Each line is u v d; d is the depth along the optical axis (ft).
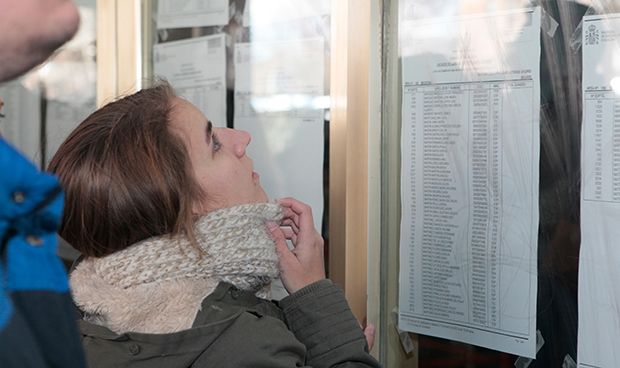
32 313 1.39
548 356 3.52
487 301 3.72
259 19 4.37
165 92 3.26
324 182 4.11
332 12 3.94
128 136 2.94
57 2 1.59
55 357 1.44
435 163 3.85
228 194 3.14
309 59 4.13
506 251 3.63
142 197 2.84
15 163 1.40
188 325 2.78
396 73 3.96
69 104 5.33
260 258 3.04
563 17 3.35
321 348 3.11
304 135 4.19
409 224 3.98
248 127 4.48
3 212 1.39
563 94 3.38
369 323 4.08
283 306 3.23
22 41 1.54
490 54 3.59
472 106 3.67
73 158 2.97
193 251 2.89
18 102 5.45
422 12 3.82
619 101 3.21
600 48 3.25
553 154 3.43
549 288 3.50
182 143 3.00
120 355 2.72
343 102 3.92
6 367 1.31
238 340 2.72
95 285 2.90
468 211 3.75
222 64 4.60
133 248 2.92
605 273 3.32
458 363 3.87
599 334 3.36
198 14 4.72
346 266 3.97
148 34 5.03
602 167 3.29
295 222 3.48
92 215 2.89
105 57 5.11
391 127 4.01
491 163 3.64
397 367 4.11
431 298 3.93
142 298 2.81
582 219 3.37
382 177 4.07
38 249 1.44
